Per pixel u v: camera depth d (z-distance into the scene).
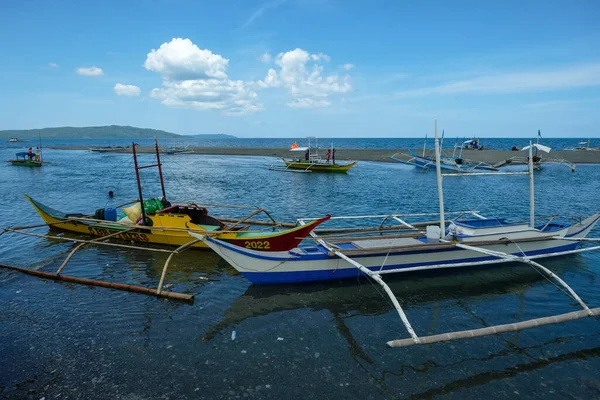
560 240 14.19
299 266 11.66
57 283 11.75
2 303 10.37
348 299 10.97
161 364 7.69
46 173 46.97
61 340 8.55
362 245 12.71
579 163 57.75
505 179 40.97
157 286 11.74
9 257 14.40
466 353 8.26
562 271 13.28
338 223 20.41
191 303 10.48
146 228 15.12
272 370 7.53
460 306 10.63
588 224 15.45
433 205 26.25
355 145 143.62
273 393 6.85
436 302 10.87
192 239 14.96
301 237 11.99
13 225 20.02
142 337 8.71
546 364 7.93
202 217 16.17
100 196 30.00
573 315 8.84
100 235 16.78
